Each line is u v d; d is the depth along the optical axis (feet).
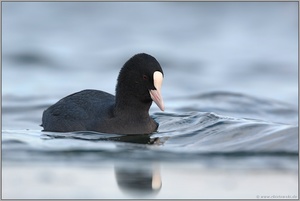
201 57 100.01
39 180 39.63
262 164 42.34
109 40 108.37
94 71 91.97
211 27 116.37
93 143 47.75
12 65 93.45
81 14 120.47
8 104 68.28
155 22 118.42
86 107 53.62
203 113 57.06
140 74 51.83
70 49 102.78
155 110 63.46
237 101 69.26
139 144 47.67
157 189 38.14
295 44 108.37
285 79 88.53
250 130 49.03
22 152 45.21
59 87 80.28
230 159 43.32
